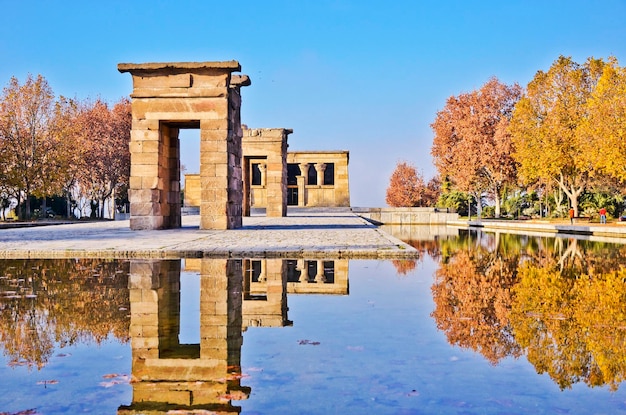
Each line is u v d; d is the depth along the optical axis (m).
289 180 60.25
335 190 56.16
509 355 3.91
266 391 3.12
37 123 51.78
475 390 3.16
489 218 59.09
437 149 63.81
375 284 7.55
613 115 37.00
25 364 3.67
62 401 2.96
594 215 49.41
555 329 4.79
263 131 38.03
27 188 50.91
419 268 9.55
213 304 5.94
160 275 8.11
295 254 10.80
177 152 22.69
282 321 5.09
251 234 16.94
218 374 3.44
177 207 22.78
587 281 8.37
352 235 16.22
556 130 44.88
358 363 3.67
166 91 20.75
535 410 2.87
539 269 10.33
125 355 3.91
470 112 58.91
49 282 7.31
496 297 6.65
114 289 6.80
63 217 61.44
